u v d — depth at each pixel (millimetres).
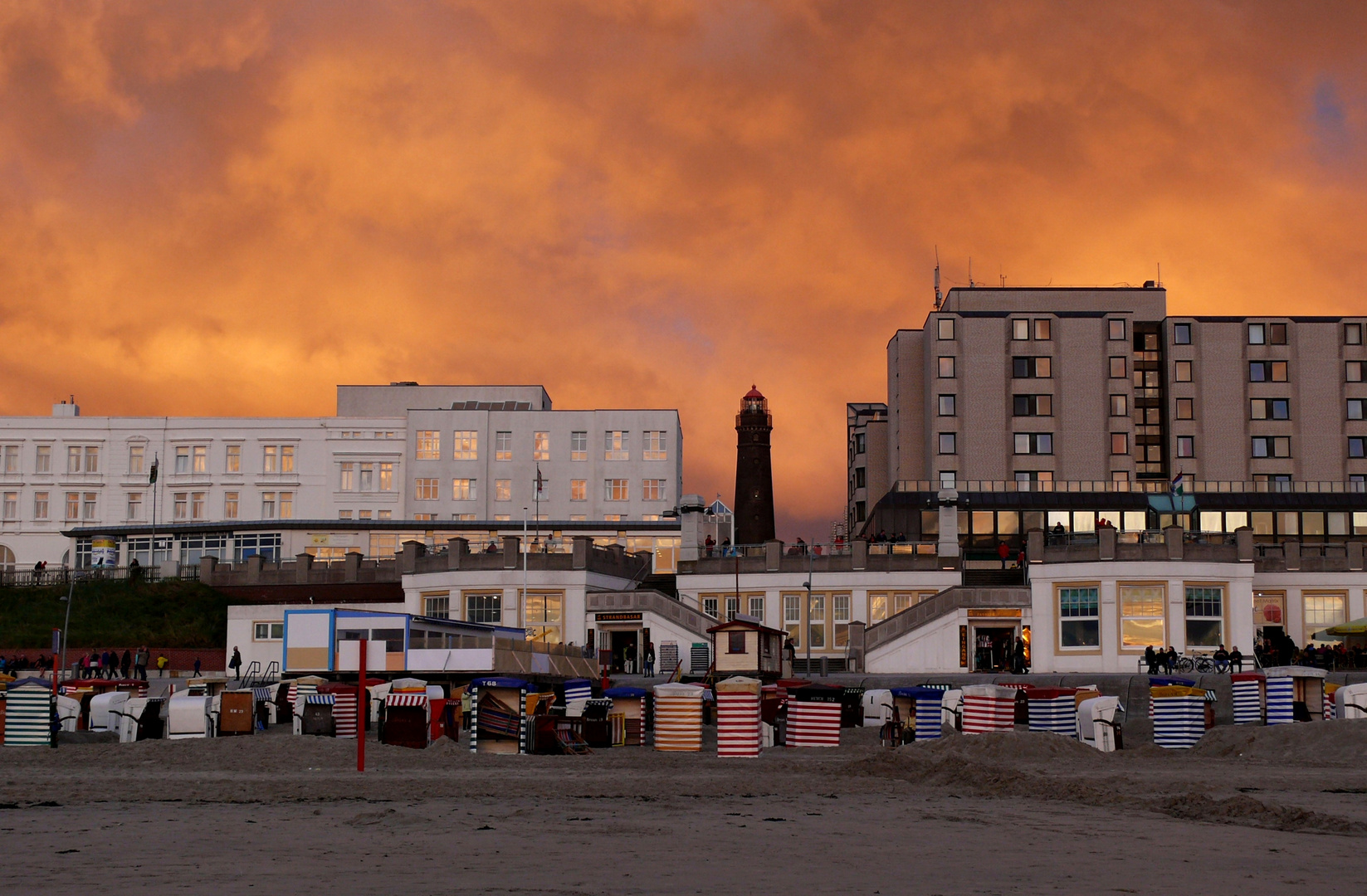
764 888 16016
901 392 118750
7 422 123438
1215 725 57562
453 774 34031
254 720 52688
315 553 106625
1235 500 107250
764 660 64875
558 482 123375
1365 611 81625
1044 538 79000
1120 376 112375
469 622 72562
